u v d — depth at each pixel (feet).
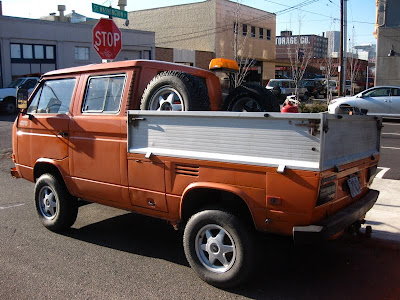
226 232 12.81
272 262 15.44
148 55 111.86
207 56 130.52
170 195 13.92
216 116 12.57
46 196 18.58
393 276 14.26
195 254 13.52
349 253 16.30
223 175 12.59
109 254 16.11
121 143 15.12
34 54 90.17
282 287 13.42
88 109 16.75
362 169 14.47
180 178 13.55
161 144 13.99
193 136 13.20
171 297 12.68
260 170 11.87
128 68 15.78
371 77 176.65
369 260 15.62
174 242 17.53
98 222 20.20
